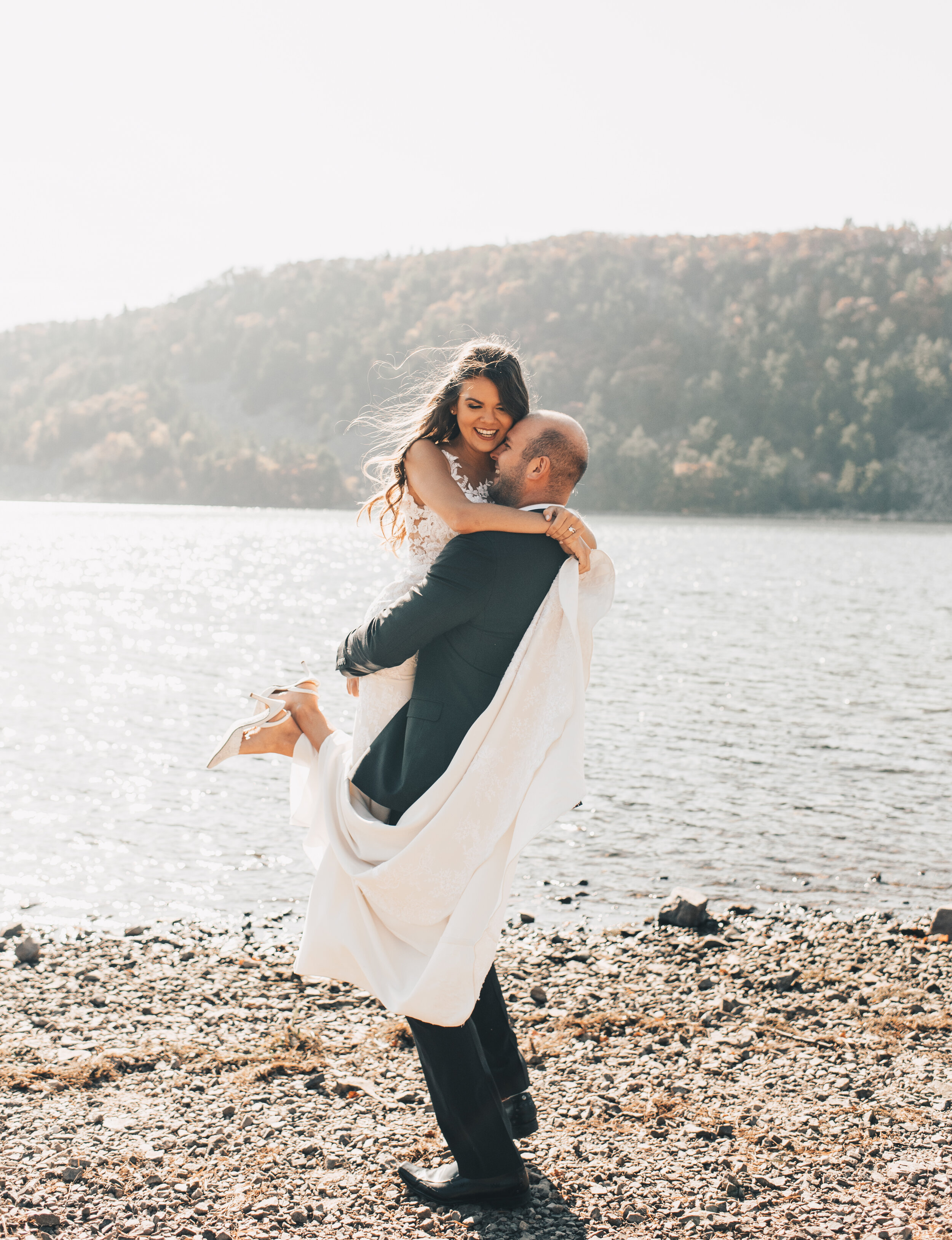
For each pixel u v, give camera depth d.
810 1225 2.62
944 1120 3.23
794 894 6.82
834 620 29.02
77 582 38.94
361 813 2.67
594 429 182.38
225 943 5.49
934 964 5.02
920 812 9.15
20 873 7.06
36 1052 3.67
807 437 192.62
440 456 2.65
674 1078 3.55
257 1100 3.31
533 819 2.54
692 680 17.66
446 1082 2.64
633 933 5.73
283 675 17.80
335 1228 2.60
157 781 10.00
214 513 153.62
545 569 2.57
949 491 178.88
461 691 2.57
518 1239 2.56
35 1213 2.59
